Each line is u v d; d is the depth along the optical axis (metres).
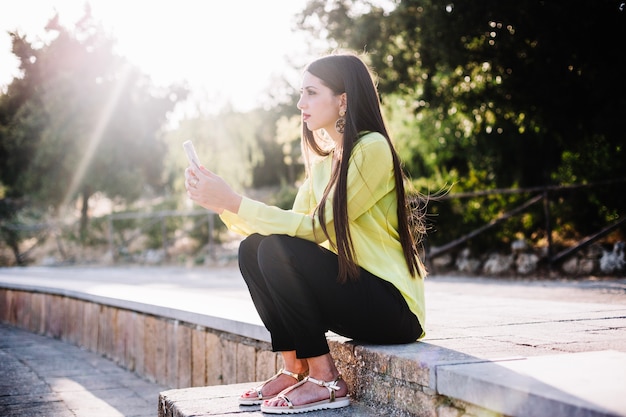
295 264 2.20
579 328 2.83
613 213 9.75
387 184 2.30
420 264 2.45
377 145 2.24
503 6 8.96
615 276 8.55
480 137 11.45
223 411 2.24
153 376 4.66
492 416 1.68
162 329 4.58
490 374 1.75
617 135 9.13
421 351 2.19
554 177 10.98
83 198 20.80
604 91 9.03
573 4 8.47
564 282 8.16
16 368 5.00
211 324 3.80
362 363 2.36
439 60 10.48
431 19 9.76
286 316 2.24
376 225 2.31
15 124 22.44
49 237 21.56
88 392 4.16
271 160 34.28
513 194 10.54
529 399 1.53
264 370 3.32
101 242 19.89
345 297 2.21
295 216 2.23
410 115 13.67
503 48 9.69
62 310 6.62
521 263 9.69
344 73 2.34
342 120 2.40
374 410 2.22
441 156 13.25
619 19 8.43
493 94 10.38
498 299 4.86
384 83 11.34
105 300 5.50
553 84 9.34
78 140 20.48
